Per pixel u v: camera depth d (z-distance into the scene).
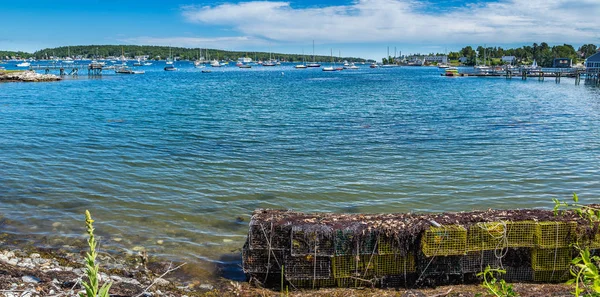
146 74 116.81
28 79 69.69
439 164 15.98
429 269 7.38
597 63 87.19
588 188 13.15
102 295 3.59
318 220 7.69
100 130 23.39
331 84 73.19
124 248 9.03
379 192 12.84
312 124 26.09
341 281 7.52
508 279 7.57
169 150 18.38
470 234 7.34
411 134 22.39
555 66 153.25
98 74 99.06
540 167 15.49
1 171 14.79
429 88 61.53
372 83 76.00
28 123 25.67
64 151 17.98
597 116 29.62
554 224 7.29
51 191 12.74
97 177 14.22
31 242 9.20
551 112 32.12
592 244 7.23
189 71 146.25
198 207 11.59
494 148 18.80
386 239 7.34
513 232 7.39
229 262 8.52
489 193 12.73
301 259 7.45
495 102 40.25
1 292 6.27
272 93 52.56
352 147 19.05
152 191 12.86
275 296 7.28
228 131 23.42
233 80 87.94
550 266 7.35
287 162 16.33
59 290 6.67
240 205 11.78
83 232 9.83
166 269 8.16
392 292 7.29
